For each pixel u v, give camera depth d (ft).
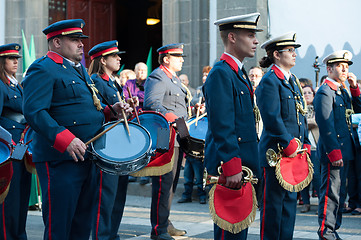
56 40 15.62
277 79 17.99
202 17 39.63
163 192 22.22
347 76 21.86
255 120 15.35
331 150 20.38
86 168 15.48
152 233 22.49
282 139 17.38
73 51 15.70
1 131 17.54
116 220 21.35
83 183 15.64
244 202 14.65
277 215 17.70
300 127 18.10
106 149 15.46
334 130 20.61
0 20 46.29
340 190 21.36
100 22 47.60
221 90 14.46
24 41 34.91
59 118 15.28
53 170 15.31
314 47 36.83
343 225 24.97
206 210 29.66
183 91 23.91
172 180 22.34
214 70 14.71
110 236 20.90
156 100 22.98
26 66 34.86
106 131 15.46
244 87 14.93
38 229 25.13
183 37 40.22
